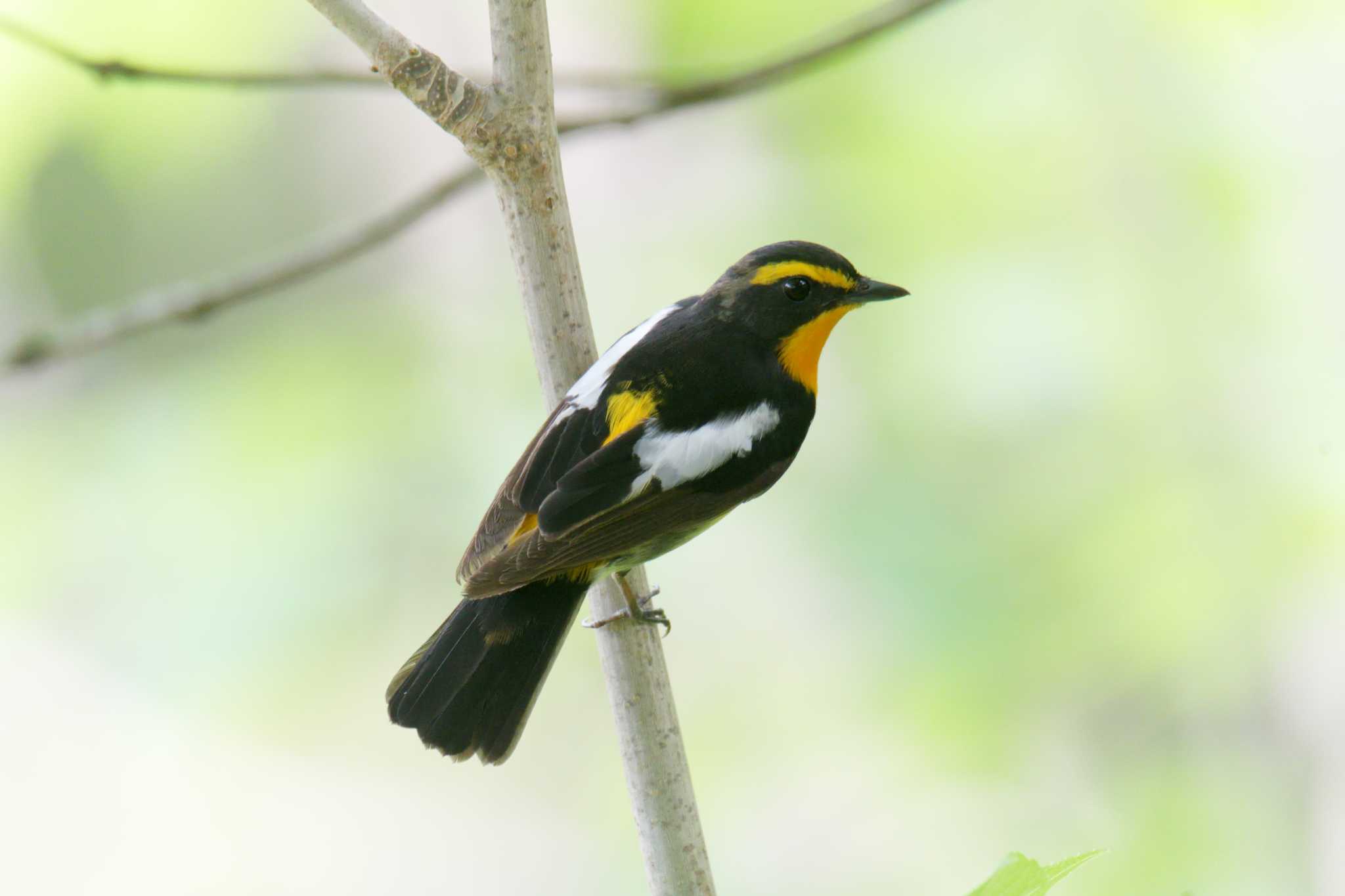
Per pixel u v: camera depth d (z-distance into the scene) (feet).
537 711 43.06
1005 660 39.06
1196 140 45.75
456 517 43.21
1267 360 44.47
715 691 41.11
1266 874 39.09
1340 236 44.91
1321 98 45.34
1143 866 38.73
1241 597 40.93
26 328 45.03
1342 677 40.19
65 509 43.57
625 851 42.22
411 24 52.54
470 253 48.73
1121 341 43.96
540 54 18.51
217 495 43.55
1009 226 44.98
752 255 22.52
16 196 44.98
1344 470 42.45
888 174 45.34
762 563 41.78
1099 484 41.98
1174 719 39.78
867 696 39.96
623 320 47.67
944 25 45.11
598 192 48.42
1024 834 39.14
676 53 43.93
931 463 41.91
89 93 43.62
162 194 46.32
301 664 42.22
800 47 27.07
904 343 43.57
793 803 40.27
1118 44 45.73
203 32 45.65
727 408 21.04
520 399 45.37
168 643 42.45
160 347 44.78
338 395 44.91
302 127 48.32
